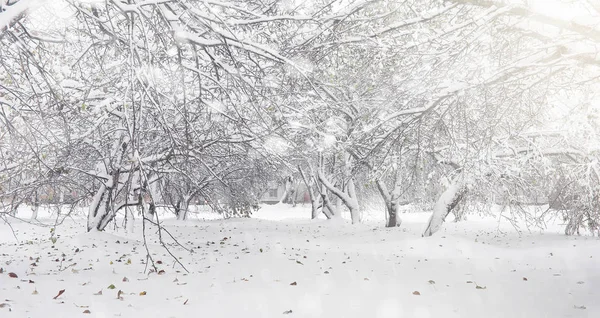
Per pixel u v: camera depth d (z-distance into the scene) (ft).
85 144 47.03
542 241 58.85
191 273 34.09
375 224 93.09
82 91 25.59
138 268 35.81
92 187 58.90
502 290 29.22
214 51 24.39
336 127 33.53
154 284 29.09
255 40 23.48
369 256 48.08
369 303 24.85
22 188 42.22
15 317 19.51
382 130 35.78
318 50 27.53
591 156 42.11
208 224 94.02
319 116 34.22
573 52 24.35
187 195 100.42
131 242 49.78
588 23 22.53
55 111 29.04
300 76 22.93
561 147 49.21
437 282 32.27
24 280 28.60
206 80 29.17
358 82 33.04
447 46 28.81
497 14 24.26
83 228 85.87
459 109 30.53
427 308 23.79
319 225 93.56
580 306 24.16
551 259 44.93
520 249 53.42
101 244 46.16
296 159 74.33
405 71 30.86
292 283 29.99
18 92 25.13
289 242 63.46
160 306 22.89
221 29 18.30
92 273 32.89
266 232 79.30
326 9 27.66
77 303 22.85
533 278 34.22
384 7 28.91
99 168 54.34
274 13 24.71
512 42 29.01
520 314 22.50
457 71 31.22
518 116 39.81
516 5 23.68
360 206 114.83
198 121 35.76
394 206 79.66
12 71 23.79
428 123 40.06
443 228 78.59
